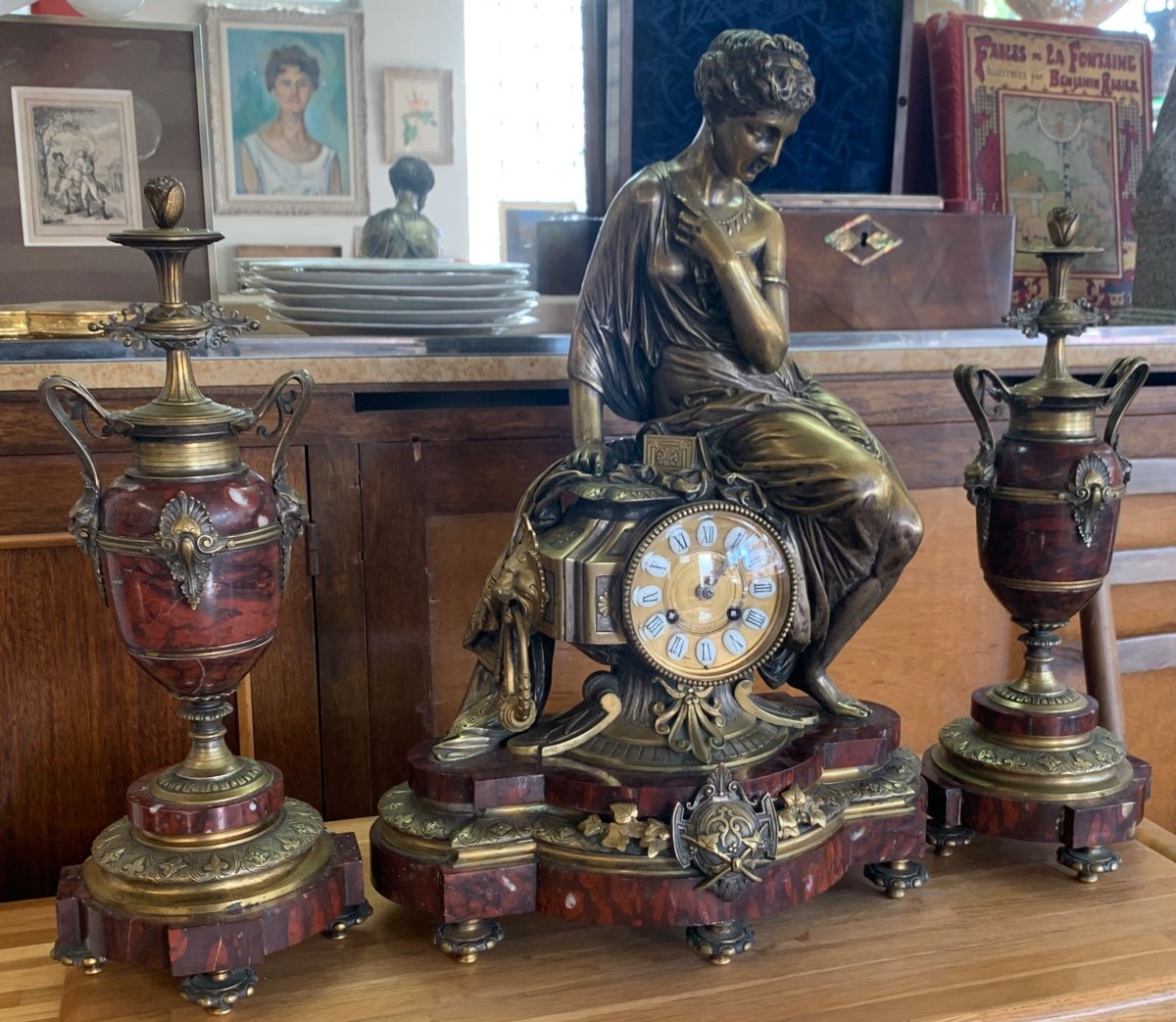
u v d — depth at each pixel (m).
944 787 1.05
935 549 1.34
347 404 1.13
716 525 0.89
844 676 1.33
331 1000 0.85
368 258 1.38
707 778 0.88
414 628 1.19
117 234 0.76
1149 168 1.52
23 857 1.13
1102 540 1.00
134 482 0.78
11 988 0.91
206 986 0.82
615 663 0.94
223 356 1.09
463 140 1.44
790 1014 0.83
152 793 0.85
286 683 1.16
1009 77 1.55
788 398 0.97
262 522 0.80
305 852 0.86
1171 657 1.43
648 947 0.92
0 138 1.24
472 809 0.90
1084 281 1.62
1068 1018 0.85
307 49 1.37
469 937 0.89
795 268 1.31
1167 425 1.40
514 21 1.42
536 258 1.42
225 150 1.36
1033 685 1.07
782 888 0.89
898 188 1.48
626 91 1.32
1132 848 1.10
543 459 1.20
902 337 1.31
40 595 1.09
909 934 0.94
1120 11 1.67
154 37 1.27
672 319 0.95
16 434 1.05
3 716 1.10
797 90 0.88
